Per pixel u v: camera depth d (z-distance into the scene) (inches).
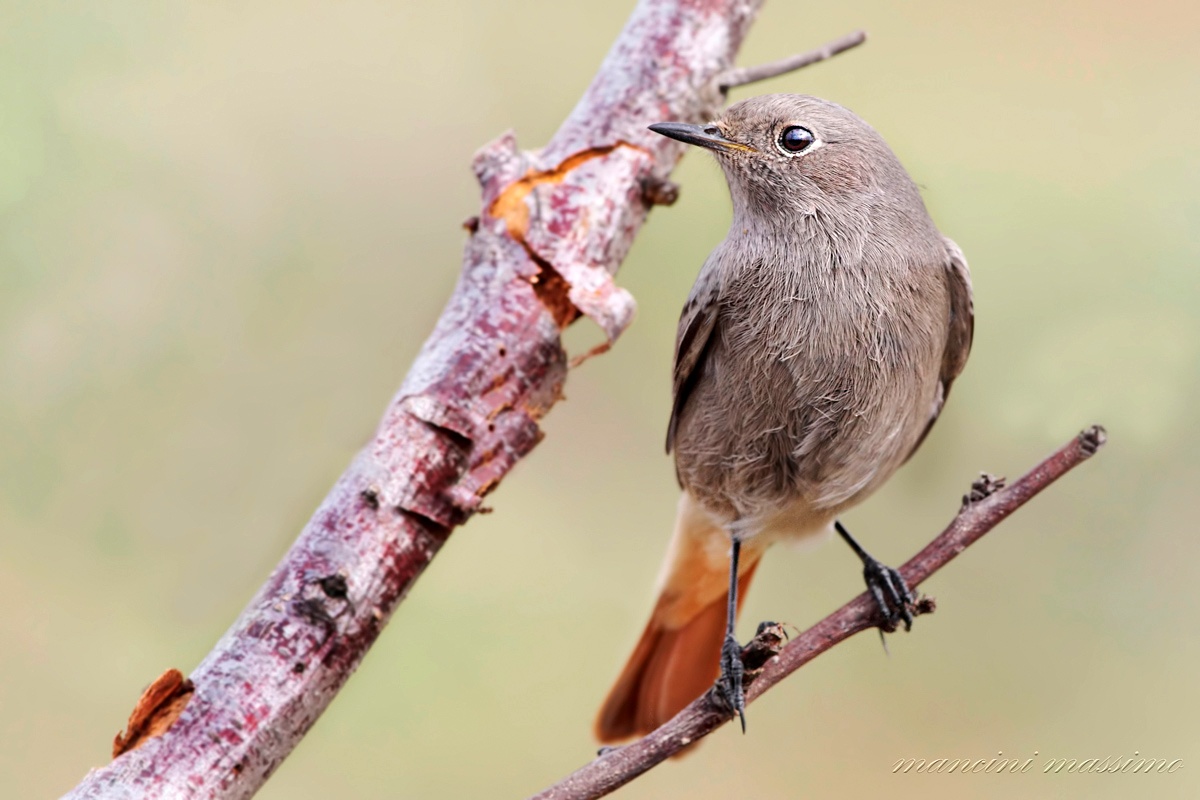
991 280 411.2
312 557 275.0
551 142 340.8
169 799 242.2
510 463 305.1
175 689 252.5
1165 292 398.3
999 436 416.5
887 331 314.7
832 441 319.6
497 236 322.0
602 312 315.3
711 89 352.2
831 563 473.1
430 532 288.4
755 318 322.0
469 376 305.0
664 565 384.5
